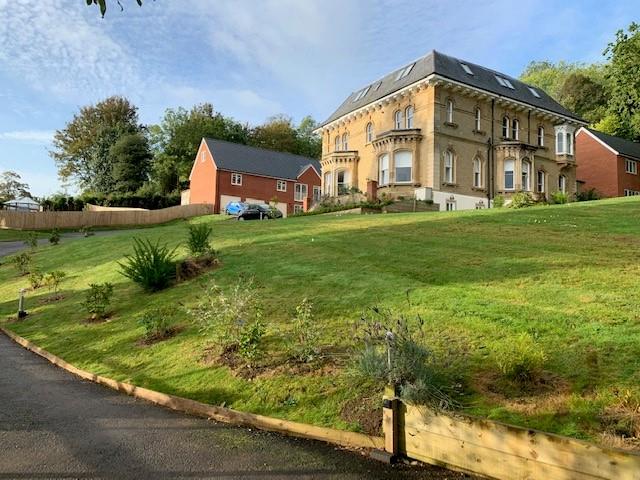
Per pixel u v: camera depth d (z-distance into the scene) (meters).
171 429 4.98
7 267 17.95
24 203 52.69
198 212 42.41
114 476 3.99
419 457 4.01
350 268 9.55
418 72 28.06
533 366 4.52
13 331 10.00
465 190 27.20
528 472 3.36
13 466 4.19
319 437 4.57
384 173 28.47
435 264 9.11
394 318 6.49
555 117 31.67
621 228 11.74
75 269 15.27
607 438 3.57
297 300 8.05
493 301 6.70
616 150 40.81
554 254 9.11
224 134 64.31
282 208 47.88
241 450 4.41
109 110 64.19
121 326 8.76
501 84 30.72
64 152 64.19
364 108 31.00
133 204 47.62
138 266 10.75
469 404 4.31
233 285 9.51
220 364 6.34
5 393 6.32
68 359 7.76
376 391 4.74
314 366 5.78
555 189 31.95
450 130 26.83
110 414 5.47
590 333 5.31
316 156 75.00
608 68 29.22
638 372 4.40
